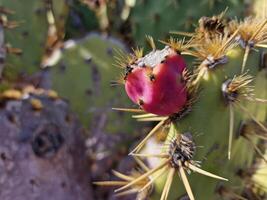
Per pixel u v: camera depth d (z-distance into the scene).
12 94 0.48
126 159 0.53
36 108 0.47
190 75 0.34
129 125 0.53
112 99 0.53
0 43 0.50
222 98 0.34
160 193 0.35
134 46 0.54
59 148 0.48
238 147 0.37
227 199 0.37
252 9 0.50
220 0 0.52
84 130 0.52
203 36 0.36
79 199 0.49
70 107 0.51
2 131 0.46
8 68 0.51
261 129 0.37
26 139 0.46
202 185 0.36
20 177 0.46
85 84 0.52
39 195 0.46
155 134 0.44
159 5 0.53
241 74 0.35
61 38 0.56
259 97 0.38
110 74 0.52
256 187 0.39
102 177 0.53
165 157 0.34
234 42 0.36
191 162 0.34
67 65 0.52
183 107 0.33
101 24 0.58
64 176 0.48
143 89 0.31
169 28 0.53
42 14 0.53
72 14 0.60
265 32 0.37
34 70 0.53
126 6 0.55
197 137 0.34
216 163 0.36
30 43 0.53
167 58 0.31
